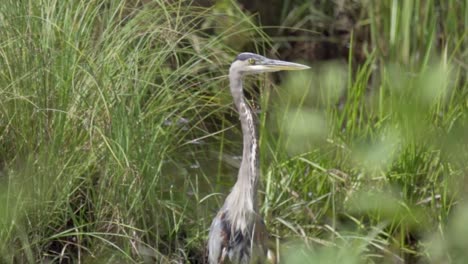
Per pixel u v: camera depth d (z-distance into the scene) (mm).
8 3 10750
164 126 11266
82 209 10516
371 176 11789
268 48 15977
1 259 9891
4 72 10625
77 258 10375
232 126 11938
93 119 10422
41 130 10297
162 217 10820
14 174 10188
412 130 11789
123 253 10242
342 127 13016
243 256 9945
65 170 10312
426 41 14508
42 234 10219
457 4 14891
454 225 11062
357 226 11430
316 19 16406
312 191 11648
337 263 10516
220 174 12234
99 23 11445
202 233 10930
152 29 11656
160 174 10867
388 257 11125
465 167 11609
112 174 10391
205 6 14219
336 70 14711
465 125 11844
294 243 10961
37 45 10570
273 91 14359
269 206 11211
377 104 12812
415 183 11828
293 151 12031
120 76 10773
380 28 15141
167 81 11383
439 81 12062
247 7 16344
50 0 10859
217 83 12812
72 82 10445
